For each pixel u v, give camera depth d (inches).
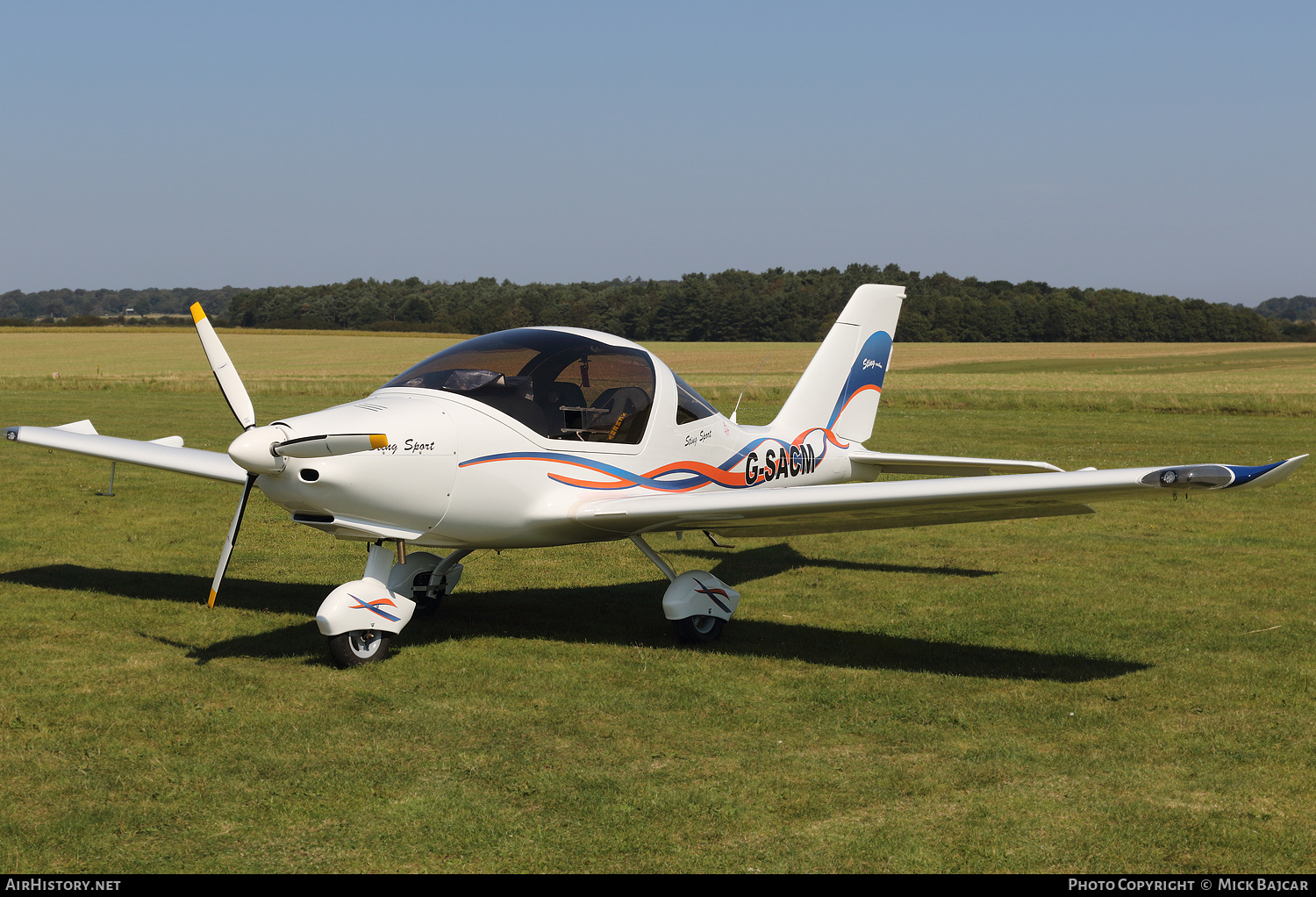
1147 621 234.5
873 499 192.2
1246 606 251.8
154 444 259.4
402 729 156.4
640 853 117.2
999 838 122.0
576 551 322.3
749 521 212.8
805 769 142.7
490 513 198.8
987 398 1072.8
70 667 186.4
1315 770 144.3
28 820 123.0
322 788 133.6
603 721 162.2
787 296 3764.8
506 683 181.6
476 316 4045.3
